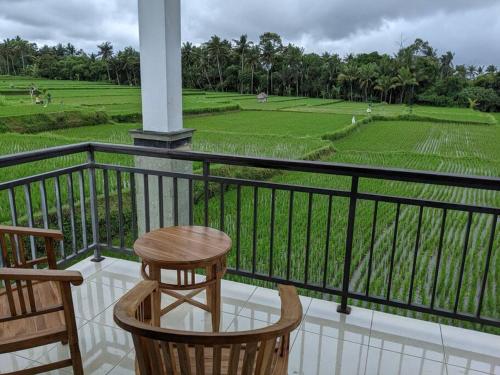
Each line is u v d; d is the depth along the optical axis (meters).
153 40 2.76
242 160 2.22
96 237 2.82
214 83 56.25
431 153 16.58
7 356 1.82
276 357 1.23
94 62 57.94
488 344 1.99
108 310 2.21
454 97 47.16
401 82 48.81
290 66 54.72
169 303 2.33
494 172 12.63
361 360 1.86
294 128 22.38
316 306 2.31
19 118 18.88
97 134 17.48
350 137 21.70
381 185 9.00
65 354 1.85
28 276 1.26
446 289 3.89
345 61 56.22
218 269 1.90
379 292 3.75
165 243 1.94
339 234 5.35
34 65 60.91
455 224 6.27
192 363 1.24
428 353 1.92
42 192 2.36
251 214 6.13
